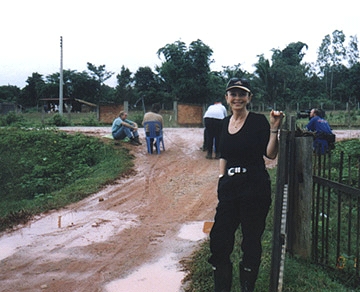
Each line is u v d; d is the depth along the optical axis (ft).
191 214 23.76
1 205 29.12
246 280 12.40
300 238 15.80
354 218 21.56
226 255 12.56
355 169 29.45
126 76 203.21
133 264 16.94
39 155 44.47
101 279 15.66
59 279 15.75
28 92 217.97
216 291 12.71
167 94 157.89
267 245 17.06
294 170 15.90
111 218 23.30
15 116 87.92
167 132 59.00
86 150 43.27
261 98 159.22
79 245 19.26
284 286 13.64
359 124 78.02
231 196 12.32
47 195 29.25
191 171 34.55
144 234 20.54
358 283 14.42
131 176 33.30
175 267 16.51
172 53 136.05
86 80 205.05
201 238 19.75
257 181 12.18
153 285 15.01
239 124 12.59
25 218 23.75
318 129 33.86
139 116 81.46
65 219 23.36
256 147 12.23
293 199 16.01
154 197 27.48
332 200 24.07
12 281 15.67
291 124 15.72
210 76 135.74
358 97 193.47
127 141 45.85
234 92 12.52
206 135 42.83
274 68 171.22
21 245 19.51
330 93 188.55
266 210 12.35
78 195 27.86
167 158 39.70
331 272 15.14
